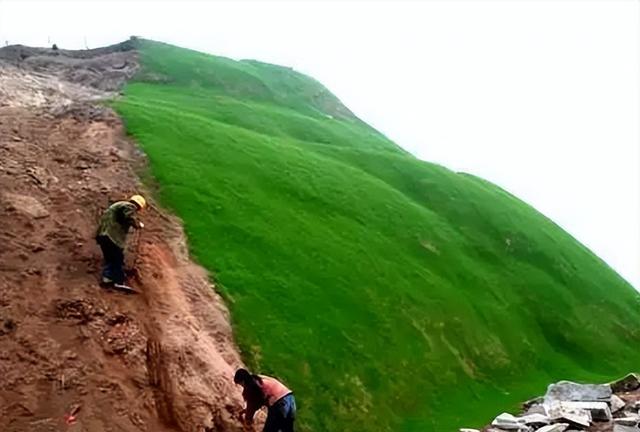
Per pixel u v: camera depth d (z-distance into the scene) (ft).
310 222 88.53
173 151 90.99
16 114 90.53
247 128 132.26
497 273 106.63
